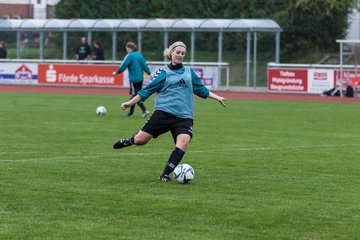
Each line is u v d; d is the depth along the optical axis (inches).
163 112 1365.7
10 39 5895.7
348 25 5654.5
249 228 1017.5
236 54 5349.4
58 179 1368.1
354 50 3971.5
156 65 4525.1
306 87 4200.3
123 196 1216.2
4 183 1320.1
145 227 1016.9
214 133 2181.3
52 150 1766.7
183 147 1355.8
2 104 3189.0
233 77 5083.7
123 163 1576.0
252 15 5502.0
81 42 5187.0
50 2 6663.4
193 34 4635.8
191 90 1373.0
